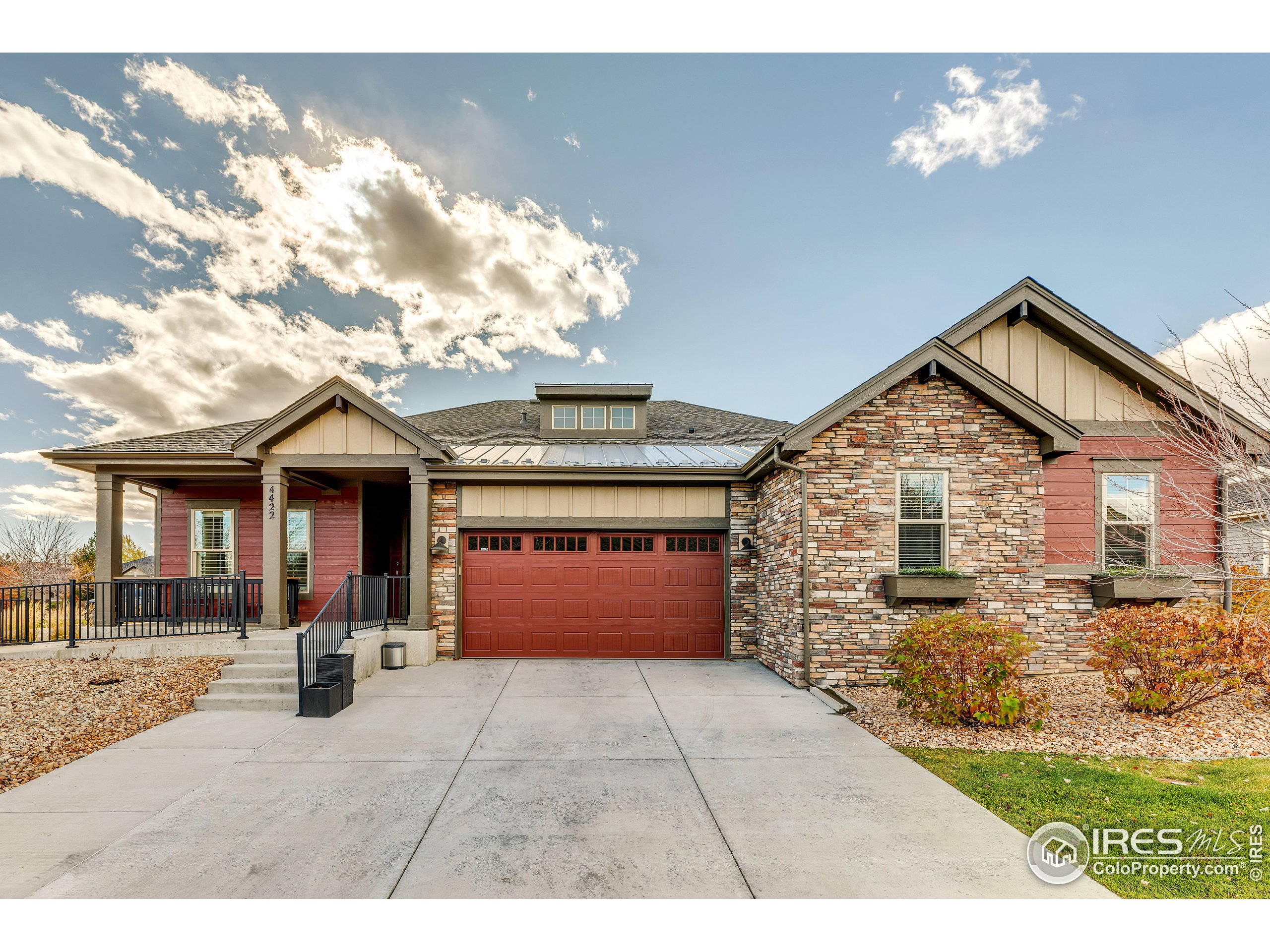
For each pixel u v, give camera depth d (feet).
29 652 27.37
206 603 36.63
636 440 45.62
